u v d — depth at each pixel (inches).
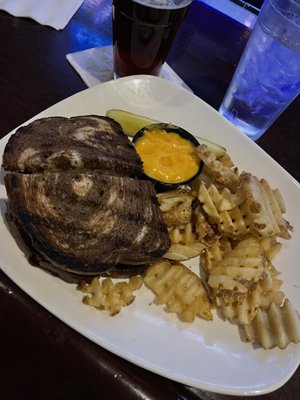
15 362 7.9
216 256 10.4
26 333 8.2
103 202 8.9
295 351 9.2
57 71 13.3
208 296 9.8
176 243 10.2
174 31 12.3
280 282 10.3
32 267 8.8
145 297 9.6
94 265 8.6
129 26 11.8
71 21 14.9
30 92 12.4
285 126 14.9
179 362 8.6
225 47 16.6
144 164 11.1
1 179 9.8
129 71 13.5
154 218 9.4
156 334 9.0
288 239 11.4
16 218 8.7
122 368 8.3
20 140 9.4
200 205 10.6
